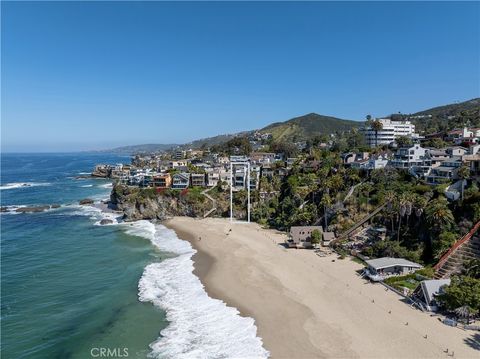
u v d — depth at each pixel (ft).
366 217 264.72
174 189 427.74
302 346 133.80
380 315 153.69
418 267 195.62
